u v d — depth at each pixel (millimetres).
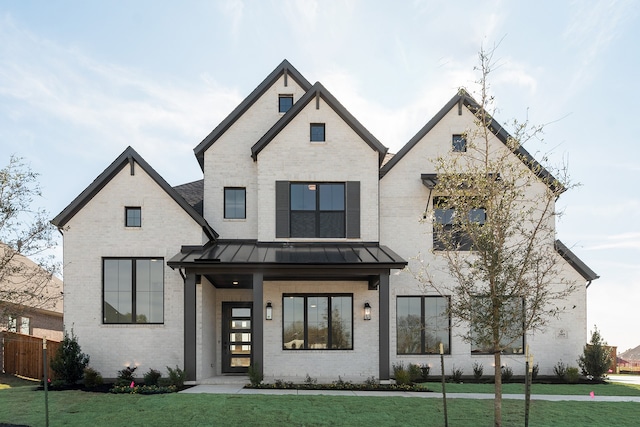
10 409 10680
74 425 9414
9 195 10078
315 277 15969
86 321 15531
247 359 17562
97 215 15898
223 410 10516
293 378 15844
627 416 10820
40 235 10609
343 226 16703
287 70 18297
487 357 16766
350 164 16734
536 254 9508
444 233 10914
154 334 15523
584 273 16938
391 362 16594
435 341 16922
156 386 13672
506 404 11859
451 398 12414
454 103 17672
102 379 14336
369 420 9977
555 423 10156
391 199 17391
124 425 9430
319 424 9641
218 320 17562
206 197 17562
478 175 9383
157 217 15930
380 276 14766
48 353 16125
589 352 16469
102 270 15805
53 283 22312
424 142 17625
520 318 9070
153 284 15875
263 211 16578
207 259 14328
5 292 10297
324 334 16406
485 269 9133
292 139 16750
